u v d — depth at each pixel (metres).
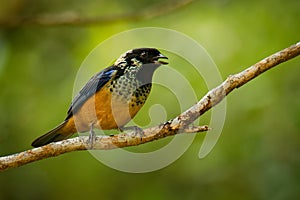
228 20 14.19
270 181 13.41
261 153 13.51
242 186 13.68
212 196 13.82
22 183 14.24
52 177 14.06
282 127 13.55
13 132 13.77
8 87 14.12
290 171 13.39
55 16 13.09
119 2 15.05
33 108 13.91
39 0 15.12
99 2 15.14
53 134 9.74
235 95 13.61
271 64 8.05
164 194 13.88
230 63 13.41
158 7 12.77
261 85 13.59
